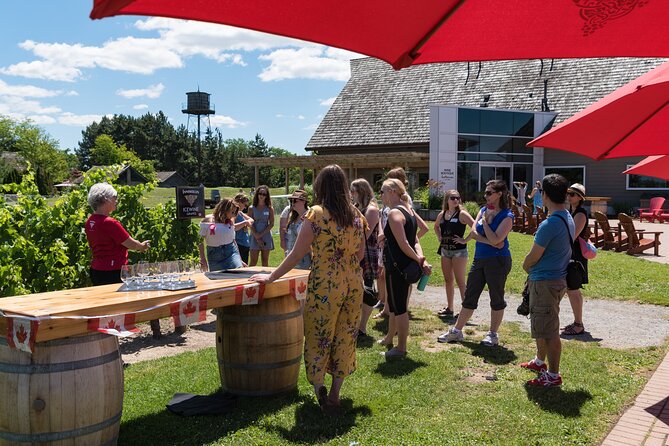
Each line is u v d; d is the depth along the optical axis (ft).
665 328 24.64
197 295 13.37
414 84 115.34
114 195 19.16
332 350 15.08
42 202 24.26
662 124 9.62
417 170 100.89
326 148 114.93
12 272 21.18
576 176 94.53
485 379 18.01
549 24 6.63
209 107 305.12
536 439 13.67
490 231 20.71
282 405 15.85
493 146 93.66
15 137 277.03
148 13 5.39
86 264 24.77
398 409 15.56
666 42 7.10
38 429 11.25
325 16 6.30
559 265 16.56
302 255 14.69
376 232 21.66
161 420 14.84
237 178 402.52
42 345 11.25
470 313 22.07
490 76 108.37
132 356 21.42
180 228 29.40
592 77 98.73
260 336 16.05
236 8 5.84
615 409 15.44
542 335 16.78
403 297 19.56
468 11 6.34
